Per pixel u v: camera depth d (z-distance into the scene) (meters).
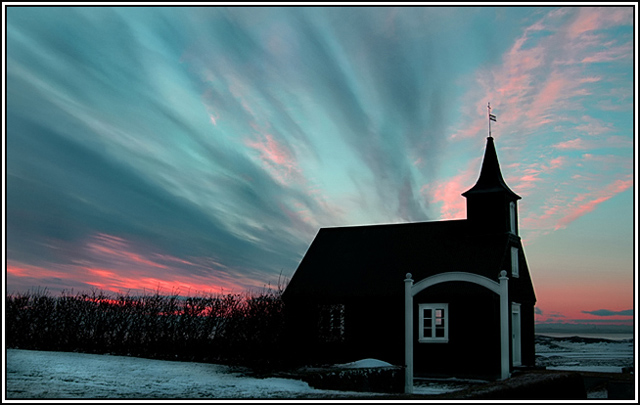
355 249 35.25
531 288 34.25
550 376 18.61
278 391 18.17
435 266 31.45
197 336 29.09
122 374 21.95
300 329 27.94
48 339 32.59
